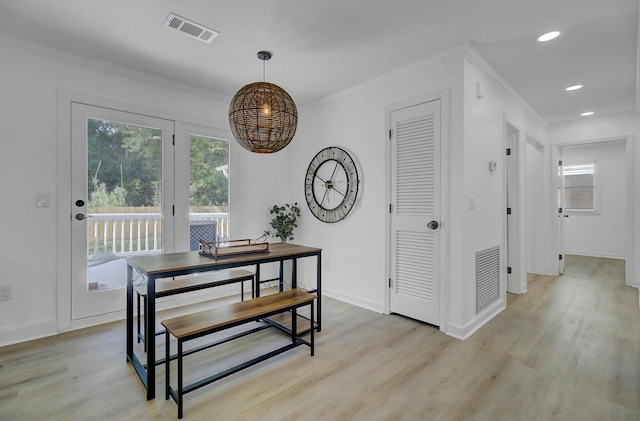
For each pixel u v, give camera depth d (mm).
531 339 2549
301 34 2359
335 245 3656
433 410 1689
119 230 2984
